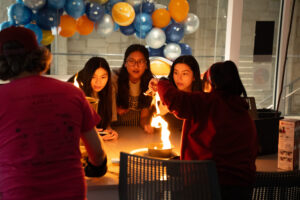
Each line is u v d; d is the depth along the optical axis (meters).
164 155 1.60
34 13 2.89
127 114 2.40
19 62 1.05
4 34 1.06
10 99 1.02
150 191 1.15
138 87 2.30
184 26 3.39
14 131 1.01
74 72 3.91
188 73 2.04
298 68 4.42
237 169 1.26
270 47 3.43
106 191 1.39
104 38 3.88
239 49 3.21
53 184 1.00
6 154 1.01
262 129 1.77
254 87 3.52
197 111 1.30
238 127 1.29
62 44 3.83
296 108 4.54
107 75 2.04
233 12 3.12
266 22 3.39
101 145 1.22
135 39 3.85
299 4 4.23
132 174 1.17
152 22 3.25
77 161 1.07
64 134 1.04
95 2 3.05
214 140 1.28
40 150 1.00
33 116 1.02
